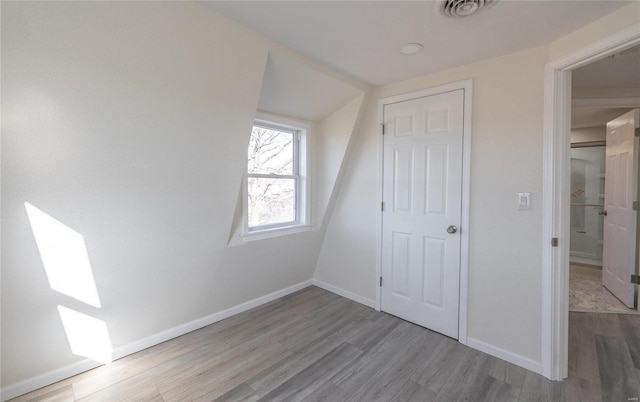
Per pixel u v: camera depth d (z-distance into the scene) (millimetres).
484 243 2133
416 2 1465
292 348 2195
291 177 3064
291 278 3254
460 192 2242
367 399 1682
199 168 1960
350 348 2193
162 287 2164
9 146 1296
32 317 1648
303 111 2840
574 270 4012
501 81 2031
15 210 1412
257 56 1865
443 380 1842
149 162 1729
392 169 2662
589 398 1679
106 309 1933
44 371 1764
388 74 2424
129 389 1754
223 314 2672
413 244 2541
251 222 2770
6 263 1472
